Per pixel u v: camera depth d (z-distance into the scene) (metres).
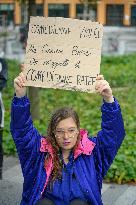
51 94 12.98
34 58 4.25
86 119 10.41
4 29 27.72
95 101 12.69
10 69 15.49
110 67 18.91
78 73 4.17
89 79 4.16
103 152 4.10
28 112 4.10
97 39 4.16
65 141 3.99
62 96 12.68
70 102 12.41
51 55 4.22
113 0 11.11
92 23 4.16
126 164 6.98
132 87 14.38
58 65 4.21
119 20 34.81
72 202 3.95
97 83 4.01
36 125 9.32
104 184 6.59
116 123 4.02
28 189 4.11
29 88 9.98
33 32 4.26
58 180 4.03
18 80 4.07
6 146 8.04
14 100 4.08
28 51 4.27
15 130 4.09
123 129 4.10
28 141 4.09
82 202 3.94
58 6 28.19
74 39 4.19
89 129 9.37
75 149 4.05
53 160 4.04
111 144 4.07
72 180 4.02
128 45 31.59
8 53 24.69
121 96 12.85
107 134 4.04
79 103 12.35
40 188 4.01
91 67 4.16
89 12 18.47
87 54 4.18
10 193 6.25
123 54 24.06
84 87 4.17
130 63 20.56
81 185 3.99
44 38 4.24
